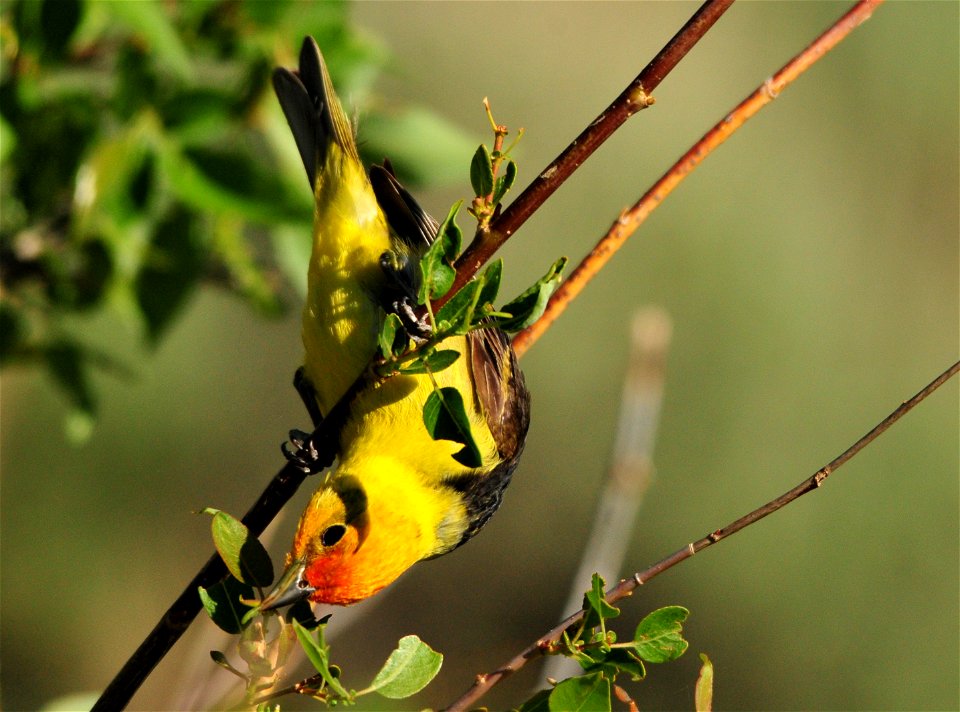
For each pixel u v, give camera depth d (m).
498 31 17.23
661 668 15.59
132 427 14.99
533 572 16.56
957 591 15.76
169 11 6.13
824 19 17.94
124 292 6.27
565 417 16.98
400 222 5.34
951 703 15.30
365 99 6.48
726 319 16.83
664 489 16.34
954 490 16.20
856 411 16.64
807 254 17.22
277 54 6.10
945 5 17.73
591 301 17.03
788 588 15.84
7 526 14.62
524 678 12.23
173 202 6.13
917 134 17.72
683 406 16.61
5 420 11.75
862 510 16.16
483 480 5.27
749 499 16.27
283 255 6.16
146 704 8.31
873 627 15.62
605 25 17.77
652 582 16.08
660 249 17.06
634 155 17.23
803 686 15.54
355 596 4.88
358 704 3.86
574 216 17.03
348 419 5.02
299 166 6.15
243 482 15.30
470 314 3.55
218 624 3.64
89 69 6.25
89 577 14.81
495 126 3.62
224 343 15.38
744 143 17.48
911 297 17.31
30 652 14.49
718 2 3.62
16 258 6.14
